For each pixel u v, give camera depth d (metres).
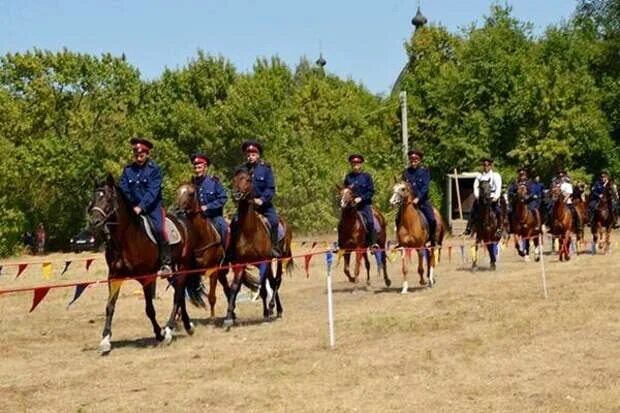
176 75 53.25
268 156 51.56
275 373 10.88
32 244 48.81
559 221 25.52
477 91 52.38
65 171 48.53
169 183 49.50
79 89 52.09
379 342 12.80
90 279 26.12
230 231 15.21
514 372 10.62
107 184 12.58
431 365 11.09
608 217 28.12
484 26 56.00
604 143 51.94
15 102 49.97
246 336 13.94
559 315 14.48
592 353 11.55
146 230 13.00
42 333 15.11
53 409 9.53
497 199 23.95
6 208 47.19
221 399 9.68
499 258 28.02
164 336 13.55
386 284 20.62
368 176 19.66
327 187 51.00
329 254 12.70
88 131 50.47
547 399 9.33
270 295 18.91
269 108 52.41
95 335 14.81
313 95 70.44
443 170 53.66
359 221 19.56
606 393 9.47
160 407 9.46
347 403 9.34
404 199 19.39
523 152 49.66
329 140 65.12
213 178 15.70
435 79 56.00
